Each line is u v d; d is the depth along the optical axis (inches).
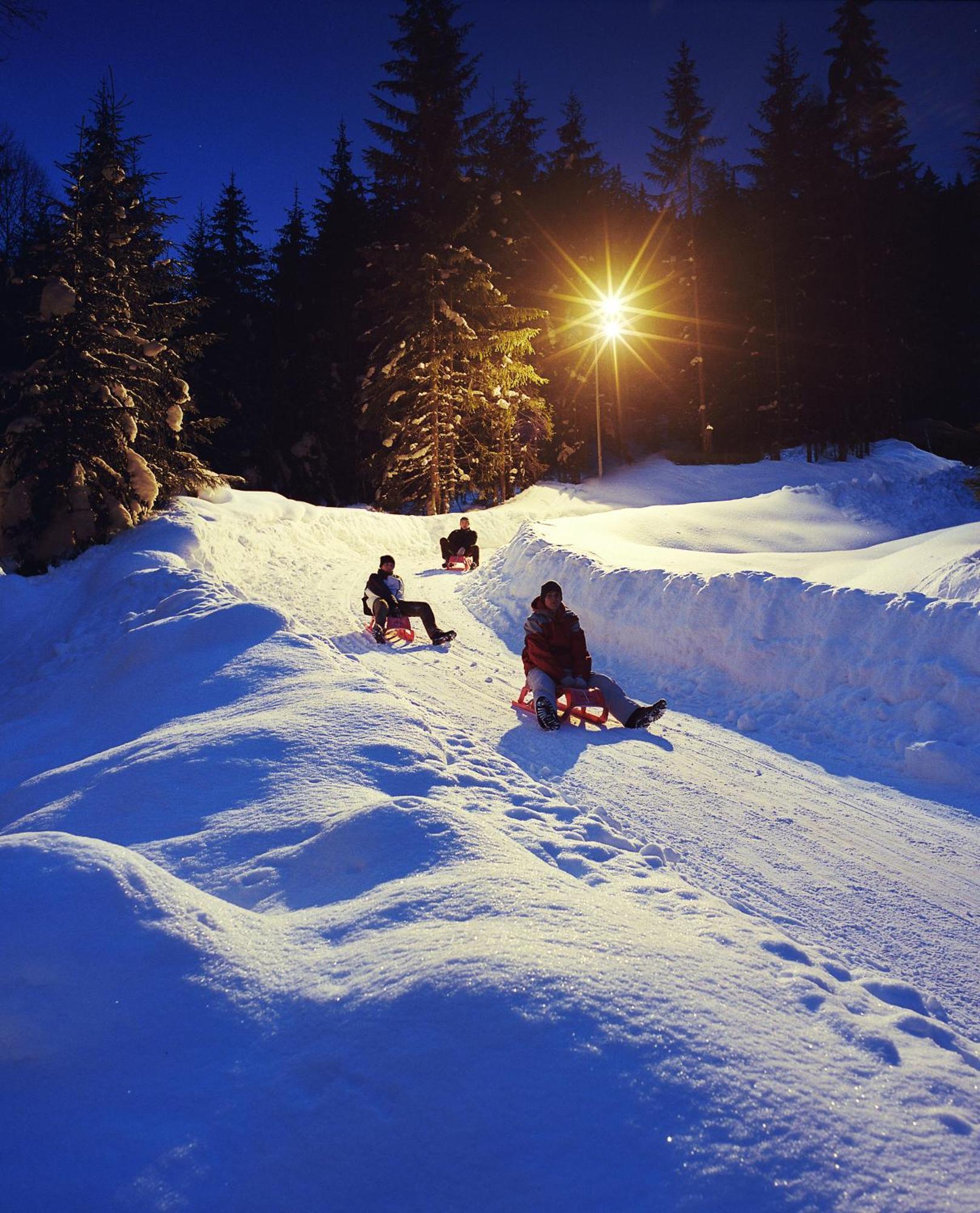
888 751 259.8
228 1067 83.7
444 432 1111.0
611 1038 83.6
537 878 129.9
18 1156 75.3
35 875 100.7
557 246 1393.9
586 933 107.5
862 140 1432.1
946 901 171.5
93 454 637.3
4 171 1311.5
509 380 1151.0
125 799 184.1
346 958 100.7
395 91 1096.2
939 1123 81.4
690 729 294.2
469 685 347.3
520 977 91.6
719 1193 68.1
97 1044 87.3
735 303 1530.5
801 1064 86.9
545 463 1396.4
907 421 1705.2
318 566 697.0
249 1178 71.9
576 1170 69.9
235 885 136.5
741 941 127.7
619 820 208.1
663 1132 73.7
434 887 120.2
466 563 732.7
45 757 279.7
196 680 297.6
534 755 258.5
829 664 305.7
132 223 708.0
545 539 532.4
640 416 1675.7
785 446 1562.5
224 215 1259.8
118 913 99.4
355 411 1322.6
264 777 187.0
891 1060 94.0
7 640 488.4
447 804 177.8
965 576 343.9
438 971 92.7
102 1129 77.7
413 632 437.1
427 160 1087.0
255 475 1258.0
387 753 203.5
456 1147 72.4
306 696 253.1
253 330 1325.0
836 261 1491.1
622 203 1688.0
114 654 366.6
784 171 1487.5
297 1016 89.6
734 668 337.4
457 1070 79.4
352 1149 73.2
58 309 615.8
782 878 180.2
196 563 587.5
